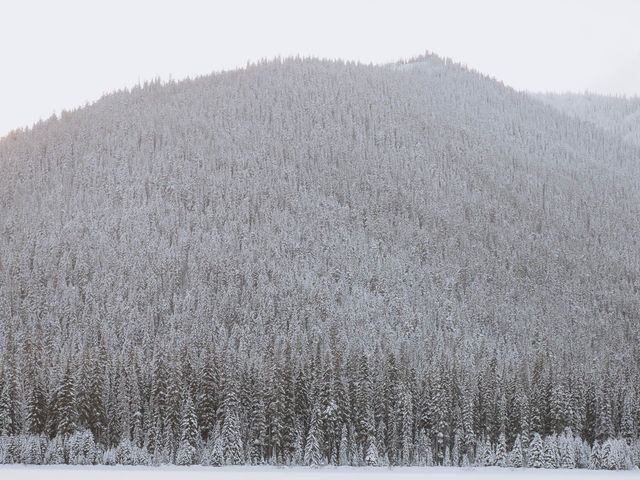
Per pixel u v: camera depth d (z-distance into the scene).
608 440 114.19
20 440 102.44
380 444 113.38
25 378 112.31
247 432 110.06
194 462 104.38
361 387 113.50
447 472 103.75
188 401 106.81
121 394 111.31
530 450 114.25
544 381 122.62
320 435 107.50
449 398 116.19
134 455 103.44
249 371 115.50
